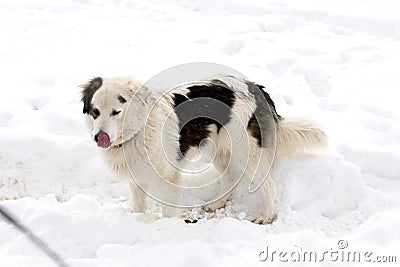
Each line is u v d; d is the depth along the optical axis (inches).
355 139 311.0
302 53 438.9
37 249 222.8
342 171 280.4
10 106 343.0
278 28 496.7
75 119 334.0
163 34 479.8
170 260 207.0
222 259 209.0
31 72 394.6
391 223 234.5
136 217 254.8
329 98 364.8
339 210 277.1
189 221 278.7
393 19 494.0
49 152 301.7
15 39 459.8
